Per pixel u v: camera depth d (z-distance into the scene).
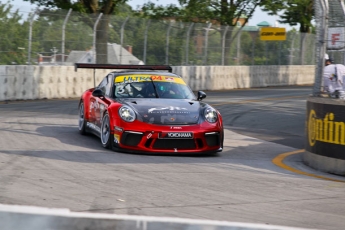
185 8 119.19
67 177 23.44
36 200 19.11
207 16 119.38
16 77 63.84
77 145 33.06
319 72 30.58
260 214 18.80
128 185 22.39
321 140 28.83
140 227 10.65
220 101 68.88
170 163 28.38
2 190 20.41
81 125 37.84
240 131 45.00
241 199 20.95
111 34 77.44
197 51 91.38
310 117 30.16
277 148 37.00
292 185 24.31
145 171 25.70
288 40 116.31
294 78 117.50
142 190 21.59
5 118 45.16
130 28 79.88
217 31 95.19
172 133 30.14
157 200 20.05
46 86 67.62
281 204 20.48
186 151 30.56
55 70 68.62
